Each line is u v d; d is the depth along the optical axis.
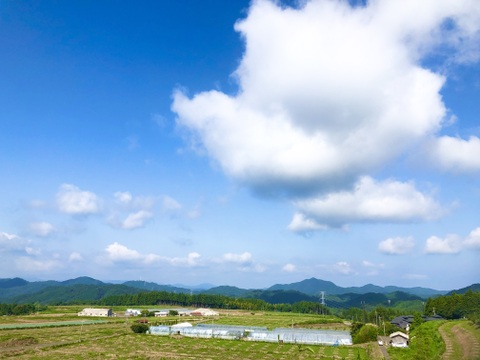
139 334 142.00
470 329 100.81
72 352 99.31
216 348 112.81
